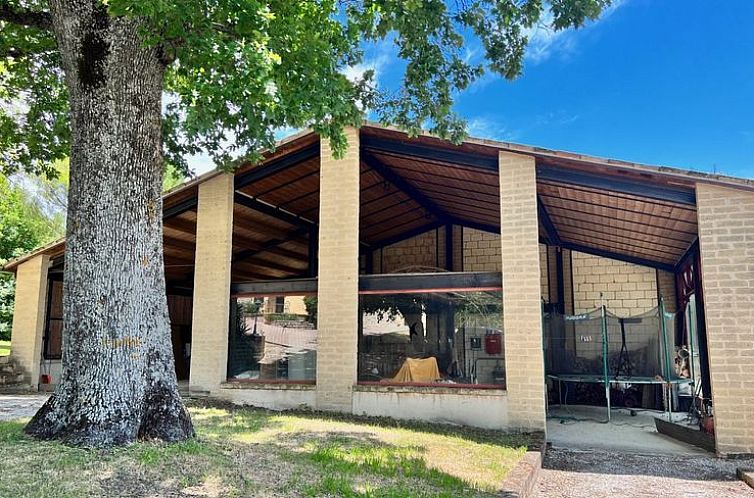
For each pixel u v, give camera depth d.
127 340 5.73
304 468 5.40
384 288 10.61
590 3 7.46
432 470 5.95
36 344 13.38
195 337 11.42
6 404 9.47
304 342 11.01
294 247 16.42
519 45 8.39
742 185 8.18
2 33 8.89
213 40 5.86
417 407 9.91
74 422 5.44
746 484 6.70
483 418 9.52
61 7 6.16
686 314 13.55
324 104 7.08
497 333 9.83
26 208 24.38
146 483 4.34
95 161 5.95
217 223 11.63
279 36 6.65
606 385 12.26
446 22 8.07
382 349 10.45
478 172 11.05
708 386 10.67
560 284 15.38
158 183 6.34
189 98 9.12
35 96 10.48
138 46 6.14
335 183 10.93
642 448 9.06
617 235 12.95
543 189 10.67
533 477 6.50
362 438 7.52
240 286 11.61
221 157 9.87
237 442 6.44
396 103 8.84
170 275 17.88
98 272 5.79
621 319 13.93
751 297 8.16
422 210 15.59
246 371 11.23
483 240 16.12
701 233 8.48
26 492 3.88
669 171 8.40
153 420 5.73
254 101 6.68
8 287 22.67
